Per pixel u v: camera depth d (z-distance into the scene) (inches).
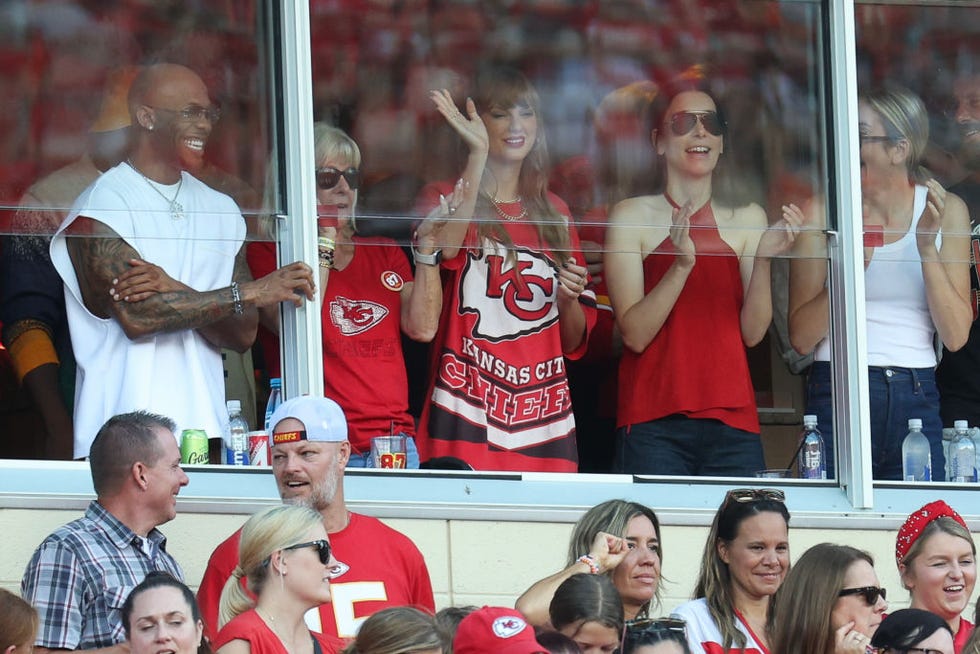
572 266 1053.8
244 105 1002.7
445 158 1035.9
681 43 1070.4
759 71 1083.9
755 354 1090.1
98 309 974.4
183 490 960.3
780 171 1082.1
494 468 1032.8
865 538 1055.6
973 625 909.8
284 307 1002.1
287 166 1007.6
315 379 994.7
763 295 1080.8
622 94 1059.9
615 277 1066.7
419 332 1031.0
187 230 985.5
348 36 1020.5
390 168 1027.9
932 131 1111.0
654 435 1069.8
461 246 1039.0
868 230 1102.4
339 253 1021.8
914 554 908.6
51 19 979.9
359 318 1021.8
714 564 876.6
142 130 986.7
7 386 984.3
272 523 768.3
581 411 1086.4
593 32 1059.3
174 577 791.1
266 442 991.0
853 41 1092.5
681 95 1069.1
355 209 1021.8
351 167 1018.7
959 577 900.0
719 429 1072.2
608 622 761.0
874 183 1104.8
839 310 1083.3
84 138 981.2
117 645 780.6
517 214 1048.2
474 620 678.5
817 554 843.4
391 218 1027.9
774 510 872.3
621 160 1062.4
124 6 988.6
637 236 1066.7
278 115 1008.9
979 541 1068.5
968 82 1115.9
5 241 979.9
